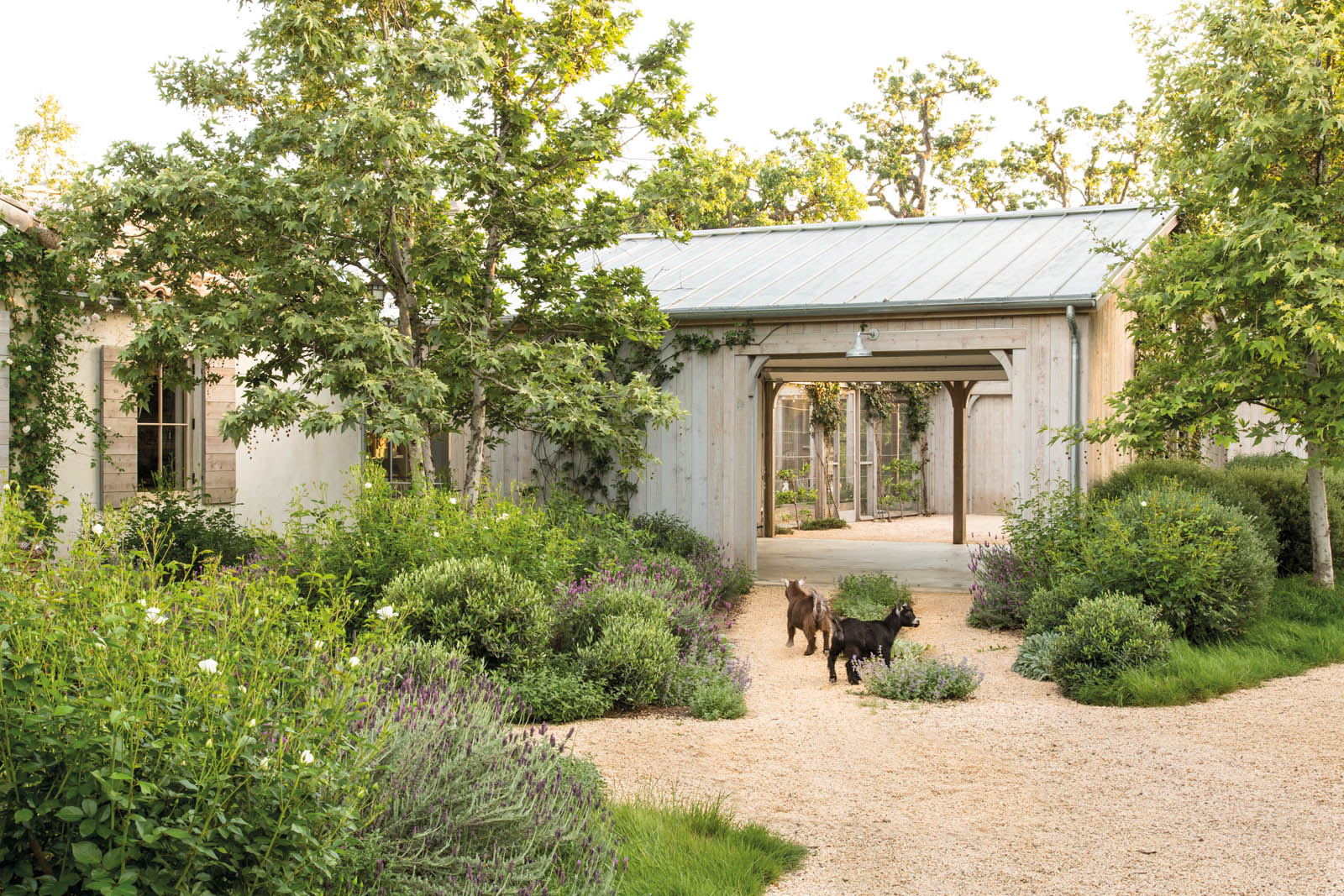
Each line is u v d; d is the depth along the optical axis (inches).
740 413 507.2
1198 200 408.8
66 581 145.8
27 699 104.9
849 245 589.9
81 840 102.0
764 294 510.3
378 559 305.9
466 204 423.2
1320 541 409.7
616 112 416.2
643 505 523.2
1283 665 315.0
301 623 148.1
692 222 433.1
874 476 938.1
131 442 452.8
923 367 656.4
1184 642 318.7
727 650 328.8
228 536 415.2
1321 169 392.2
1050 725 258.5
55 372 418.6
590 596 308.3
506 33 415.8
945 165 1280.8
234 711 114.6
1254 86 380.2
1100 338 491.8
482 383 428.1
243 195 371.9
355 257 412.8
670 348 515.8
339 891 119.4
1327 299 337.4
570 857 149.1
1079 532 390.0
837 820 189.2
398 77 359.9
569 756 191.8
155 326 359.6
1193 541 345.7
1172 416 394.0
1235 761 225.9
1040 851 174.6
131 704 107.0
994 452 1007.0
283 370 410.3
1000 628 393.7
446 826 139.1
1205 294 373.7
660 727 255.0
